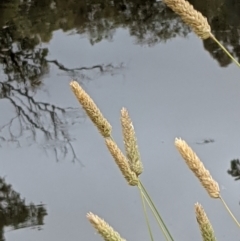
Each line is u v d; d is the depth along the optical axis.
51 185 1.97
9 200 1.92
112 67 2.54
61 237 1.72
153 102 2.27
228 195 1.76
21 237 1.74
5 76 2.59
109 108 2.27
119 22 2.88
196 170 0.75
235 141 1.99
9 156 2.16
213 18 2.75
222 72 2.40
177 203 1.78
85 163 2.05
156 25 2.81
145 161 1.97
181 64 2.49
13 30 2.86
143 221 1.74
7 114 2.40
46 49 2.71
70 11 2.99
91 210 1.81
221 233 1.64
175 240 1.64
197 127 2.09
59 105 2.39
